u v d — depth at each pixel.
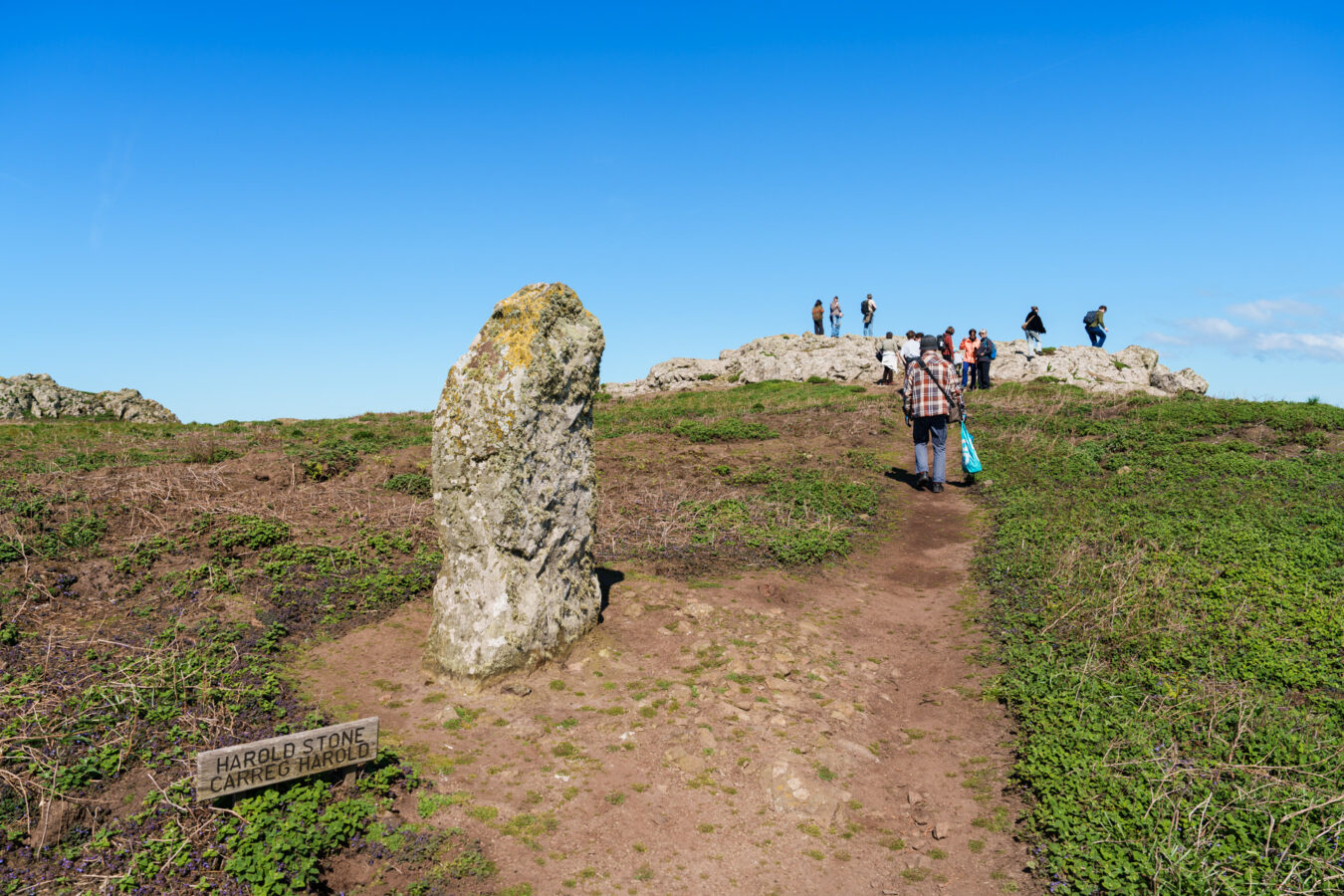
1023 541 10.26
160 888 4.13
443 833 4.89
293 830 4.55
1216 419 16.98
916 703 6.84
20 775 4.75
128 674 6.05
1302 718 5.76
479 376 6.80
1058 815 4.97
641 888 4.63
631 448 17.06
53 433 19.92
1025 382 26.89
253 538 9.23
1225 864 4.41
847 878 4.80
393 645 7.35
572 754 5.84
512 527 6.74
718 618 8.12
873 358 31.97
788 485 13.54
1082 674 6.67
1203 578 8.28
